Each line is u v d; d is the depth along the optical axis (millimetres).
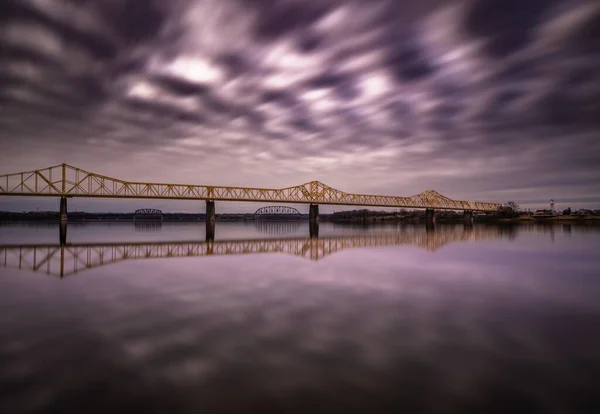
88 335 11055
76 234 76812
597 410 7035
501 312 14000
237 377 8305
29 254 36062
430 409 7047
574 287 19188
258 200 133125
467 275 23094
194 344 10320
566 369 8859
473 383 8109
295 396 7484
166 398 7379
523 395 7605
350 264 28688
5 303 15141
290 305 14844
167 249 42469
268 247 46156
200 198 123000
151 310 13969
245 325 12094
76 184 112375
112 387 7824
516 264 28891
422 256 35094
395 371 8680
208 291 17672
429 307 14711
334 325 12188
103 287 18734
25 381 8094
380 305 14977
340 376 8398
